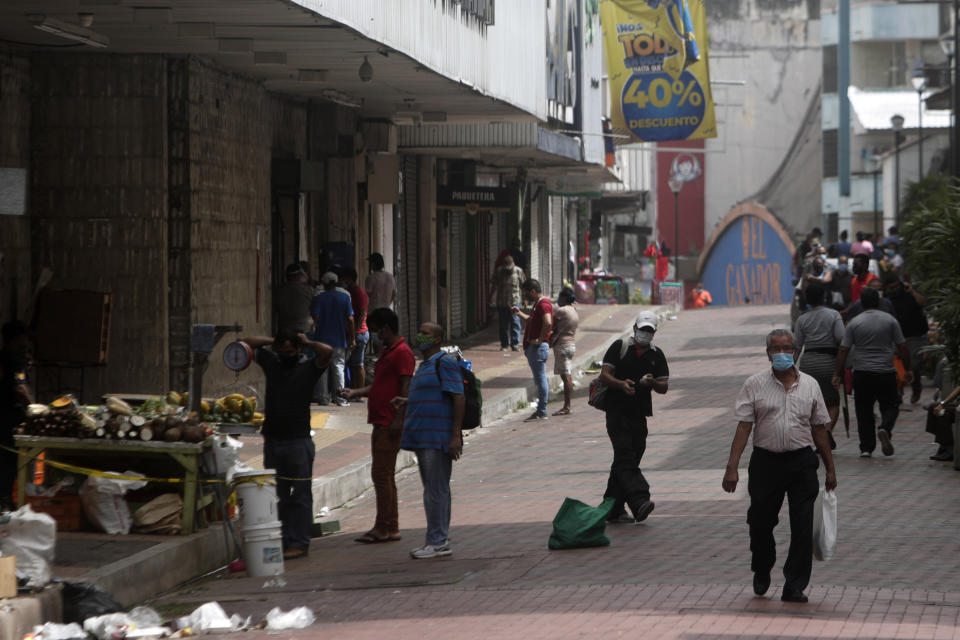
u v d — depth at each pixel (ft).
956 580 81.30
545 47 220.43
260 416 108.37
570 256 442.91
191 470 94.38
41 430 94.27
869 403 132.57
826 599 76.48
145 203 140.15
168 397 103.65
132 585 84.38
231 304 152.97
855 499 110.32
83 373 140.87
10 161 136.56
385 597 82.64
